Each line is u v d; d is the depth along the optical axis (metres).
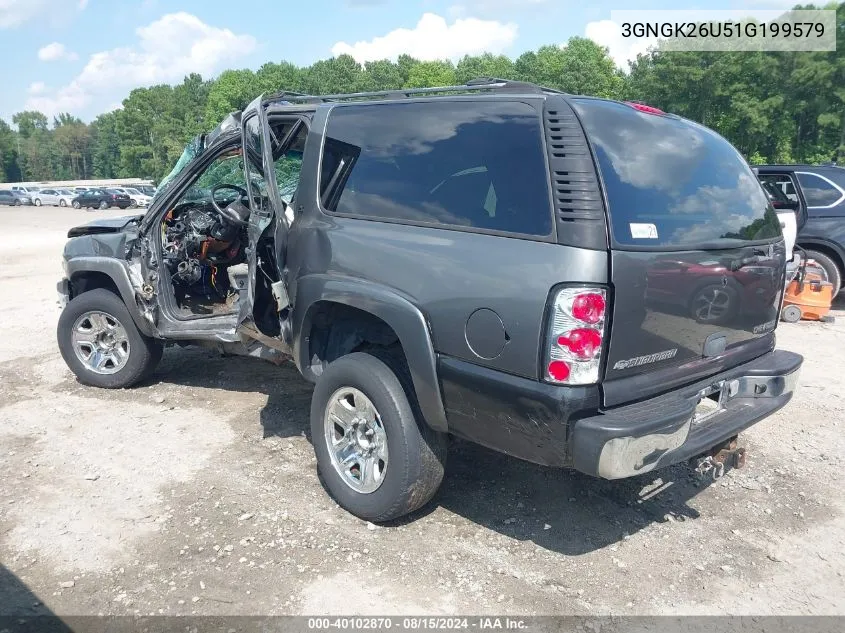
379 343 3.74
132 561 3.34
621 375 2.89
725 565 3.37
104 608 3.00
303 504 3.87
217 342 5.10
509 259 2.92
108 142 132.62
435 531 3.62
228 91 85.38
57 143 145.75
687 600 3.11
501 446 3.08
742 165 3.85
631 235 2.85
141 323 5.31
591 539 3.57
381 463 3.63
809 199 8.66
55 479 4.15
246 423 5.00
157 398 5.52
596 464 2.76
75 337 5.71
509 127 3.16
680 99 39.28
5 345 7.32
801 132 38.69
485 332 2.97
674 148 3.34
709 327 3.26
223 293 5.83
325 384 3.78
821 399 5.61
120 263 5.27
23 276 12.90
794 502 3.97
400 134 3.63
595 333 2.75
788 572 3.33
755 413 3.48
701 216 3.26
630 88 42.19
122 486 4.06
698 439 3.20
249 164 4.52
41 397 5.57
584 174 2.84
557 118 3.00
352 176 3.77
